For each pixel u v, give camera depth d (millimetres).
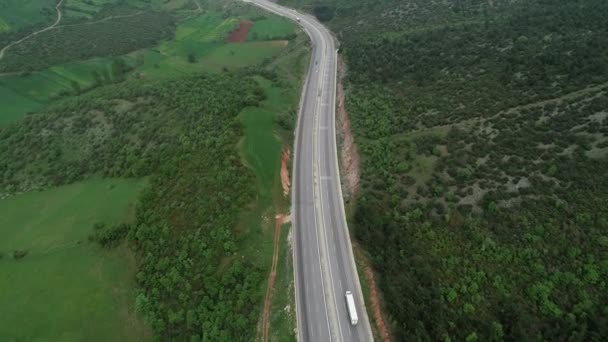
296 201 93750
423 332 62562
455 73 119188
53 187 104438
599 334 57781
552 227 70562
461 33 139375
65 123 118938
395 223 81188
